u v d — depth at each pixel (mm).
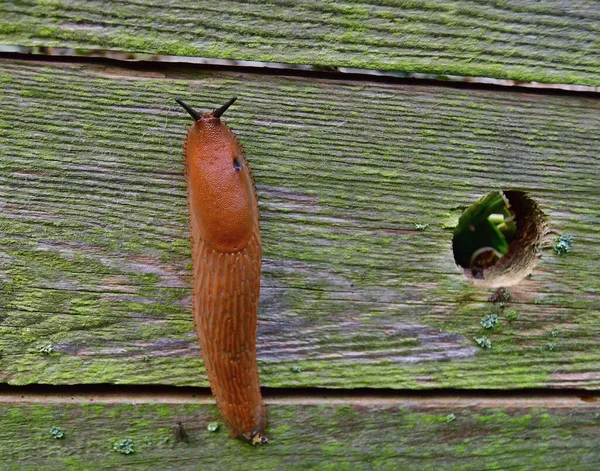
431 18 294
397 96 299
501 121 302
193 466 299
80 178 291
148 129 292
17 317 292
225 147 275
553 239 306
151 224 294
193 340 298
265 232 298
